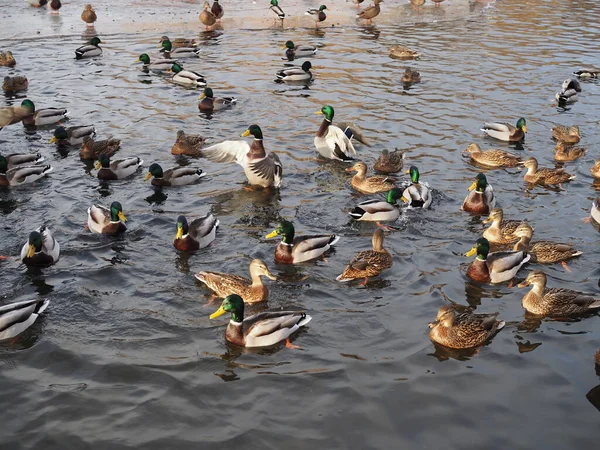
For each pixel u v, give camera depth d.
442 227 17.34
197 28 37.97
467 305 14.12
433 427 10.91
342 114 25.45
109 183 19.80
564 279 15.04
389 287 14.71
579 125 24.94
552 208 18.59
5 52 30.36
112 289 14.52
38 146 22.34
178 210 18.20
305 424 10.92
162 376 11.95
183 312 13.78
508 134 23.36
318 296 14.38
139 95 27.22
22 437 10.62
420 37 36.75
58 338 12.94
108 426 10.86
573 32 37.88
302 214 18.06
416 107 26.30
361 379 11.93
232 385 11.77
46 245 15.38
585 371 12.22
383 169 20.69
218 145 19.55
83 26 37.41
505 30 38.34
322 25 39.19
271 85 28.78
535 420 11.07
